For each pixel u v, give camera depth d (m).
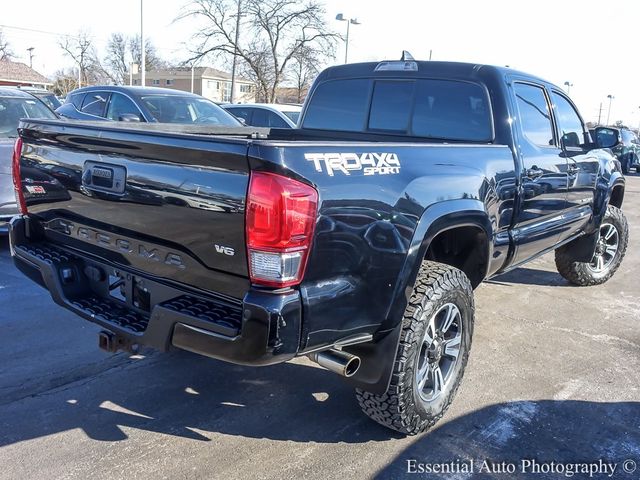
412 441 3.41
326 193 2.60
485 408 3.81
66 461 3.10
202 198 2.65
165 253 2.92
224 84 81.62
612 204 6.92
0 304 5.23
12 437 3.29
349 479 3.05
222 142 2.53
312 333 2.64
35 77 60.16
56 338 4.59
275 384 4.03
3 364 4.13
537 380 4.24
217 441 3.34
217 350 2.62
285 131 5.45
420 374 3.35
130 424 3.47
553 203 4.93
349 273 2.76
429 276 3.30
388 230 2.91
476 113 4.38
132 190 2.96
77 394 3.79
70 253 3.51
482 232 3.78
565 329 5.32
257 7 33.38
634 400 4.00
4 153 6.77
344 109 5.07
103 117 9.29
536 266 7.64
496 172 3.93
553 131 5.02
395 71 4.77
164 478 3.00
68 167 3.33
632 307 6.06
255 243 2.49
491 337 5.04
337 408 3.74
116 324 3.02
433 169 3.28
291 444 3.34
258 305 2.48
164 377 4.07
